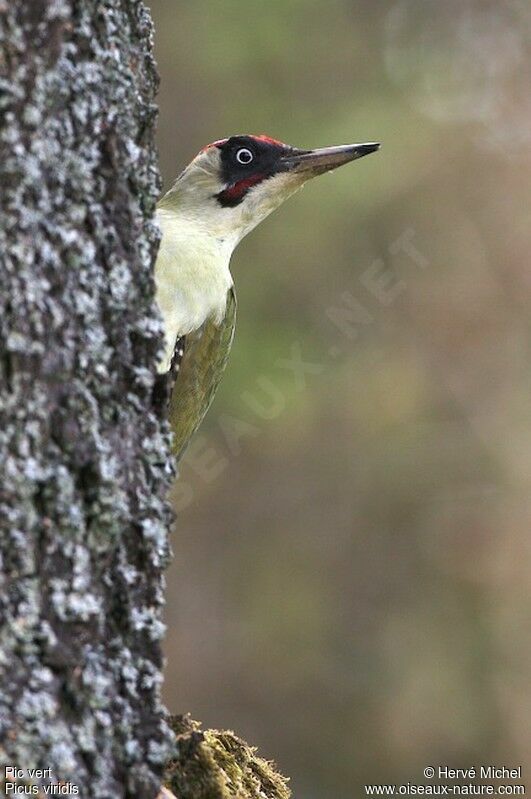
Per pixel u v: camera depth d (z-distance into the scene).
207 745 4.80
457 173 16.88
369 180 16.50
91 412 4.08
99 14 4.32
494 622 16.69
